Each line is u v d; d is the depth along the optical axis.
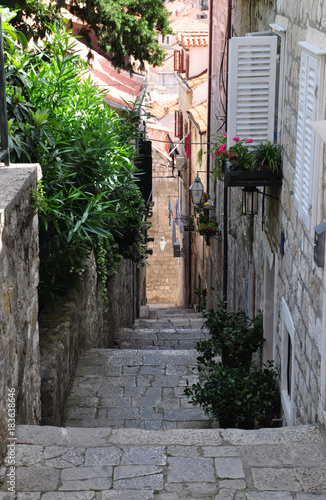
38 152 7.04
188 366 8.80
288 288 6.27
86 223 7.03
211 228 14.70
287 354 6.53
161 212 29.08
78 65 8.40
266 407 6.64
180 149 25.41
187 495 3.94
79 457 4.36
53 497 3.90
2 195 4.63
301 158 5.34
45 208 5.55
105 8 10.81
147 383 8.21
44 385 6.36
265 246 7.93
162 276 29.88
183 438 4.64
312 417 4.99
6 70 6.89
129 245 11.81
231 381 6.46
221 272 14.62
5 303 4.41
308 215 4.99
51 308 8.30
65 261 7.76
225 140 8.18
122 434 4.69
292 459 4.33
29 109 6.83
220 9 15.66
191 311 23.27
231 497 3.91
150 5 11.59
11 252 4.63
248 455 4.39
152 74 39.78
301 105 5.37
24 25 9.84
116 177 8.22
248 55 6.87
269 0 7.98
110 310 13.38
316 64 4.73
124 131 8.66
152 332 15.07
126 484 4.05
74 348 8.45
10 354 4.59
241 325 8.05
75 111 7.55
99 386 8.09
